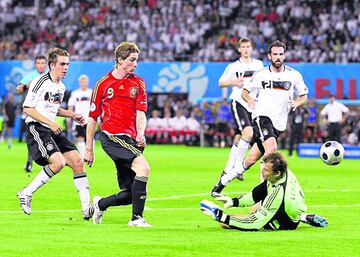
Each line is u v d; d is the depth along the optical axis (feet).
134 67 96.68
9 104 287.07
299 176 178.91
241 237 86.28
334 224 98.27
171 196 131.54
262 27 366.63
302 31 360.69
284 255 76.74
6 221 99.55
